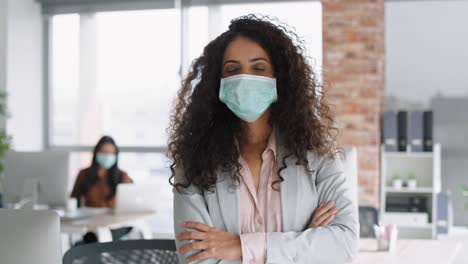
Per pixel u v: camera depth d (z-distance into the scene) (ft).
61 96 23.53
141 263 6.58
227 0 20.62
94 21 23.12
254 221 5.15
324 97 5.66
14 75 22.02
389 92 19.11
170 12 22.00
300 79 5.32
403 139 16.60
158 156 22.38
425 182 16.96
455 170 18.54
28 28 22.63
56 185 12.75
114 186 14.48
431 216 16.74
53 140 23.56
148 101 22.56
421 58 18.84
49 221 4.75
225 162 5.22
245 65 5.23
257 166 5.30
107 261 6.39
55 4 23.00
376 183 16.90
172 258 6.63
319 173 5.30
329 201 5.23
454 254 8.68
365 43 17.02
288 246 4.90
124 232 14.37
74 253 6.14
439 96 18.71
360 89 17.06
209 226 5.16
